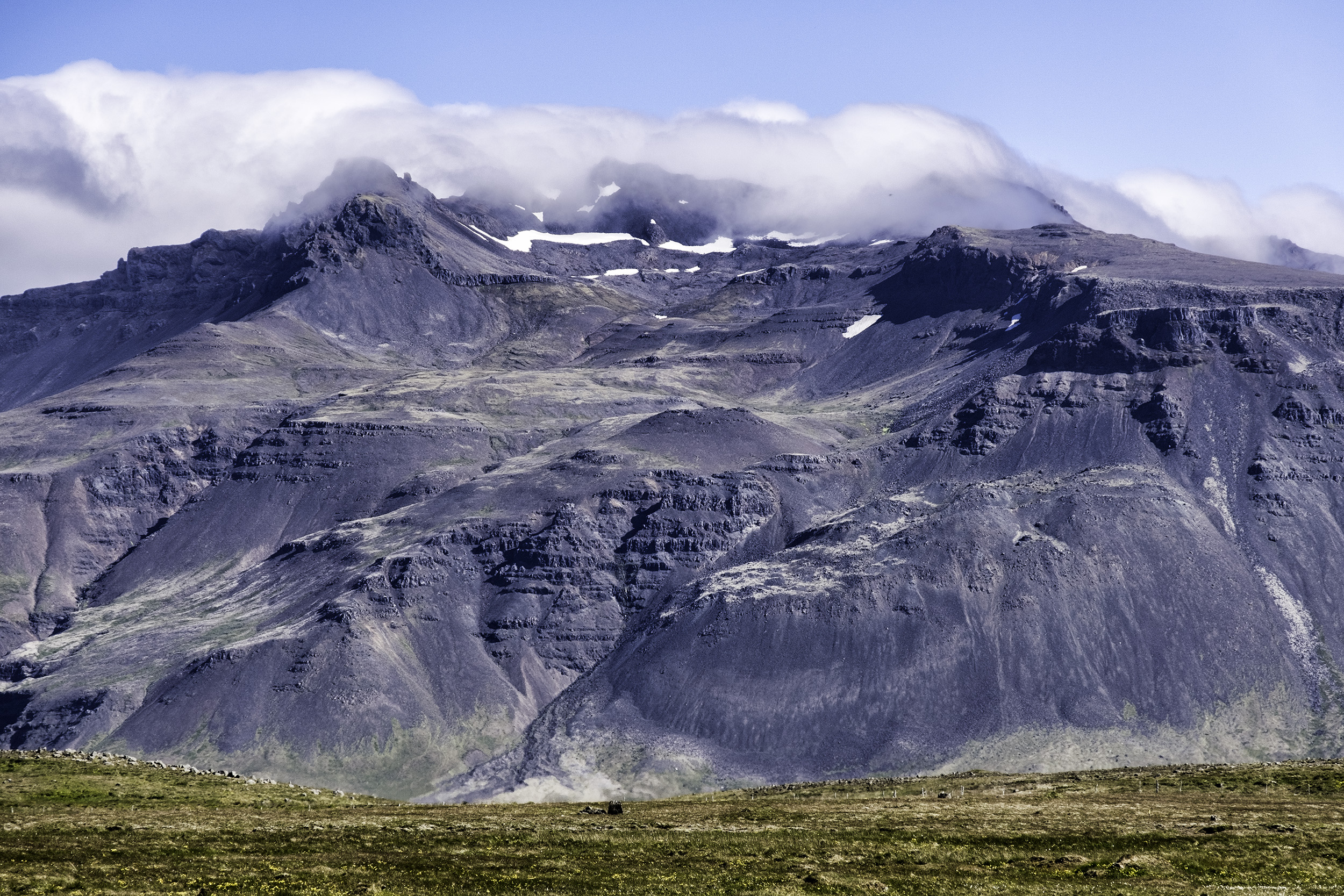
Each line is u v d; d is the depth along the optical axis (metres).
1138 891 154.88
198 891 145.00
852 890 154.88
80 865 153.38
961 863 168.88
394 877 153.88
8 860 153.88
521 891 150.62
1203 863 169.12
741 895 151.25
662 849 172.88
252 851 164.25
